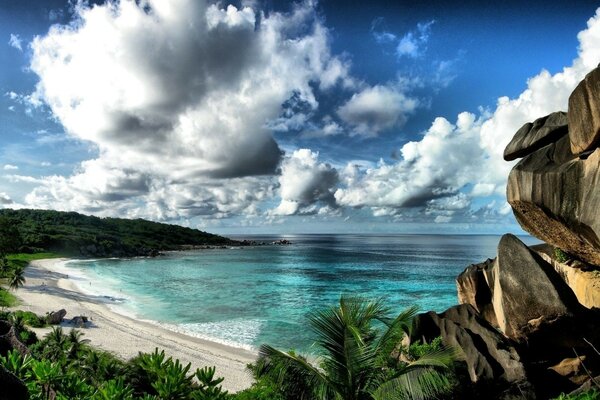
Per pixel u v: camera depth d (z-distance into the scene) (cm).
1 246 8988
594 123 1007
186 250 19750
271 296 6328
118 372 1647
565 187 1165
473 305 1886
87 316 4281
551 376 1322
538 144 1412
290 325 4259
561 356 1366
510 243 1509
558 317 1304
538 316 1334
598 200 1002
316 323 898
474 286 1886
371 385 893
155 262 12838
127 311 4966
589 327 1294
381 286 7475
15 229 9494
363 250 19975
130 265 11725
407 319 970
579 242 1302
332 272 9906
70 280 7762
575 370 1305
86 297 5788
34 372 536
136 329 3881
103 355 2594
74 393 531
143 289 7038
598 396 1042
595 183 1028
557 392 1295
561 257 1719
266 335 3828
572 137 1117
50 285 6631
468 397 1257
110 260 13375
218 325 4256
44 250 12738
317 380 880
